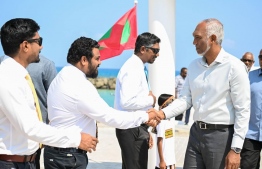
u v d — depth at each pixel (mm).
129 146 4660
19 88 2732
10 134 2777
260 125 5398
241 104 3574
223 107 3674
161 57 6070
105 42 6789
